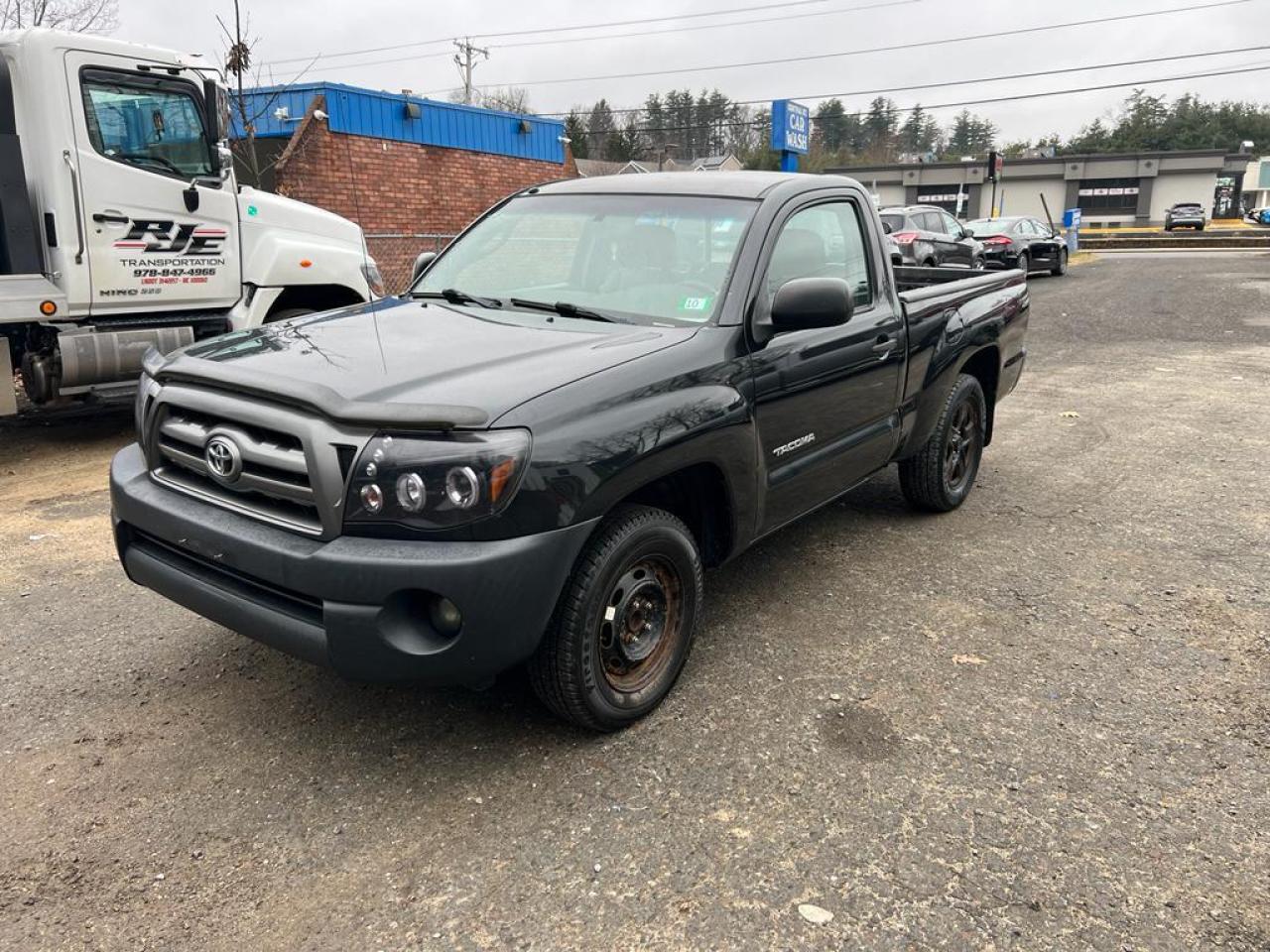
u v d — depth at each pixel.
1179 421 8.10
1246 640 3.99
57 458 6.86
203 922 2.37
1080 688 3.57
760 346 3.54
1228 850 2.67
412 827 2.73
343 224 8.27
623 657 3.19
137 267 6.89
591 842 2.67
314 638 2.65
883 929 2.36
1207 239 43.28
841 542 5.10
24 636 3.91
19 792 2.87
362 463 2.59
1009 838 2.71
